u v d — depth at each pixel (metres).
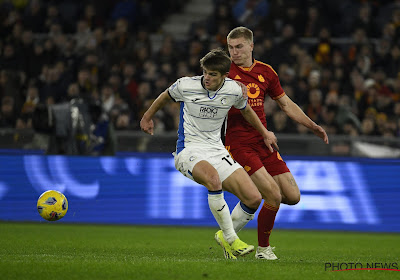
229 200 42.06
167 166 42.50
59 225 39.91
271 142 22.69
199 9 71.88
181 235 34.94
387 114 51.44
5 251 23.44
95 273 16.36
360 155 42.78
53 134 40.62
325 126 48.03
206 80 20.25
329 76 52.62
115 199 41.94
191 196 42.47
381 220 42.78
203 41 55.88
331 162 42.53
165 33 66.25
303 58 53.78
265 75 23.78
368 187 42.78
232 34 23.52
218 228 41.03
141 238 32.19
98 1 63.34
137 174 42.28
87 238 31.12
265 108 47.75
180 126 21.86
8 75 52.31
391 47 56.06
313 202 42.31
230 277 16.23
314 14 59.97
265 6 61.62
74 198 41.59
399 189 42.84
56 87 52.09
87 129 40.97
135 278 15.77
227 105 21.12
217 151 21.36
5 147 41.62
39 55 55.75
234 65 23.77
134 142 42.53
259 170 22.36
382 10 63.34
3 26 57.50
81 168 41.59
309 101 50.47
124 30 56.44
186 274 16.48
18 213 41.47
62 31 60.59
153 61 56.28
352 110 51.69
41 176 41.50
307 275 17.08
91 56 54.66
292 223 42.28
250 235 35.97
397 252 27.91
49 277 15.73
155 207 42.25
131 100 51.28
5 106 49.34
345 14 62.88
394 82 54.41
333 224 42.41
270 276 16.62
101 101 48.59
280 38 57.19
